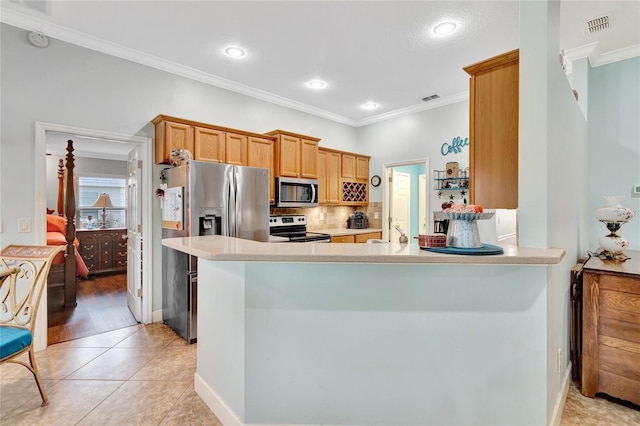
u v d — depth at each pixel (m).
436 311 1.57
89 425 1.78
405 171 6.00
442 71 3.62
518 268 1.53
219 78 3.82
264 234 3.54
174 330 3.16
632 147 3.12
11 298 2.07
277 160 4.16
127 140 3.24
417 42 2.99
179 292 3.04
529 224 1.76
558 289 1.82
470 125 2.19
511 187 2.02
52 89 2.81
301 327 1.61
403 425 1.60
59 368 2.42
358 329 1.59
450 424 1.58
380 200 5.40
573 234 2.45
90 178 6.63
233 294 1.70
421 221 6.36
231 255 1.39
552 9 1.80
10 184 2.62
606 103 3.24
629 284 1.92
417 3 2.43
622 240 2.42
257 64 3.47
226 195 3.16
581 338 2.24
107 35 2.92
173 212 3.14
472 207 1.55
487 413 1.57
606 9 2.47
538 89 1.74
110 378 2.28
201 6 2.47
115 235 5.98
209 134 3.50
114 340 2.94
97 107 3.05
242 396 1.64
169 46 3.10
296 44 3.04
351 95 4.40
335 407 1.61
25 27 2.66
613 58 3.17
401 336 1.58
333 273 1.59
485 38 2.92
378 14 2.57
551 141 1.78
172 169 3.20
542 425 1.52
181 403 1.98
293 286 1.60
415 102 4.66
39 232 2.72
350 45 3.05
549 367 1.56
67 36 2.85
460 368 1.57
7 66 2.61
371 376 1.60
